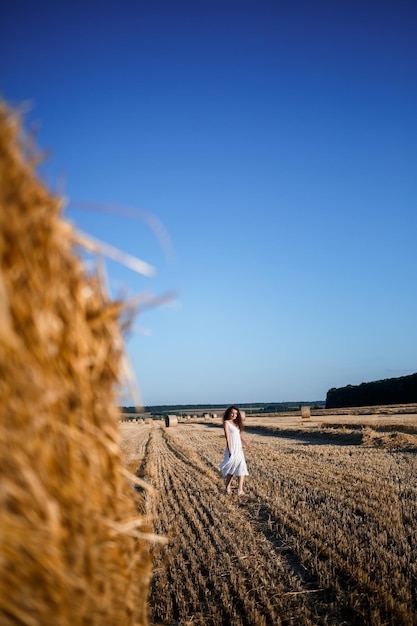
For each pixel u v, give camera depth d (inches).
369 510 329.7
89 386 95.3
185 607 199.5
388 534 277.6
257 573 233.0
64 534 83.0
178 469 607.5
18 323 78.2
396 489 396.5
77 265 95.7
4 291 73.5
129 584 108.5
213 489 455.8
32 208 82.4
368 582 208.4
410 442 725.9
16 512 74.5
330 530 291.1
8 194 77.6
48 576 77.6
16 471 74.4
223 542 286.2
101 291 102.7
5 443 73.3
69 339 89.7
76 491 87.4
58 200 87.8
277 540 287.3
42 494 77.5
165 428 1744.6
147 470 587.2
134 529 111.5
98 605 91.2
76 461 88.6
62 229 88.7
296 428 1201.4
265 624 181.5
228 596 208.1
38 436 79.0
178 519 344.2
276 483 459.8
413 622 173.5
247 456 690.2
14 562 73.1
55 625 78.1
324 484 439.5
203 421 2306.8
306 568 235.9
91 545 90.4
